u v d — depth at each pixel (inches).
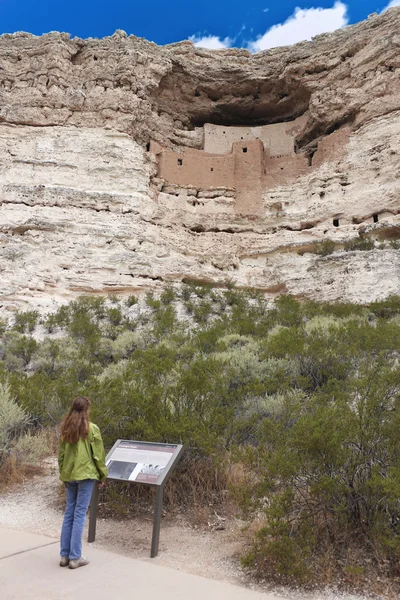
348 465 190.9
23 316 769.6
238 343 541.0
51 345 561.0
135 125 1179.9
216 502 223.0
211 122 1378.0
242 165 1190.3
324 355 389.1
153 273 1003.9
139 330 730.8
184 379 284.8
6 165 1105.4
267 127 1291.8
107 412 261.1
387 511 174.2
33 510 223.9
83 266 976.3
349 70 1175.6
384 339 436.8
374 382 274.1
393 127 1075.3
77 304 848.3
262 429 245.9
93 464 177.9
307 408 285.4
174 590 151.9
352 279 911.0
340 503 180.5
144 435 243.8
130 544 190.1
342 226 1046.4
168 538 194.7
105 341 604.4
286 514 183.3
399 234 987.9
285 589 156.4
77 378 428.8
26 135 1144.2
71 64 1211.2
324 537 178.9
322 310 791.7
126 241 1026.1
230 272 1082.1
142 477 187.5
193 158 1190.3
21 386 349.7
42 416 315.0
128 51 1208.8
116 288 960.3
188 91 1301.7
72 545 166.6
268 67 1293.1
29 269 937.5
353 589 154.5
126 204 1071.6
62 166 1106.1
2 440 272.5
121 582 156.3
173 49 1320.1
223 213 1149.1
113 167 1116.5
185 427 235.5
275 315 767.7
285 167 1187.3
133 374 335.3
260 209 1157.1
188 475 234.5
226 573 167.2
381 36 1146.0
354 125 1140.5
